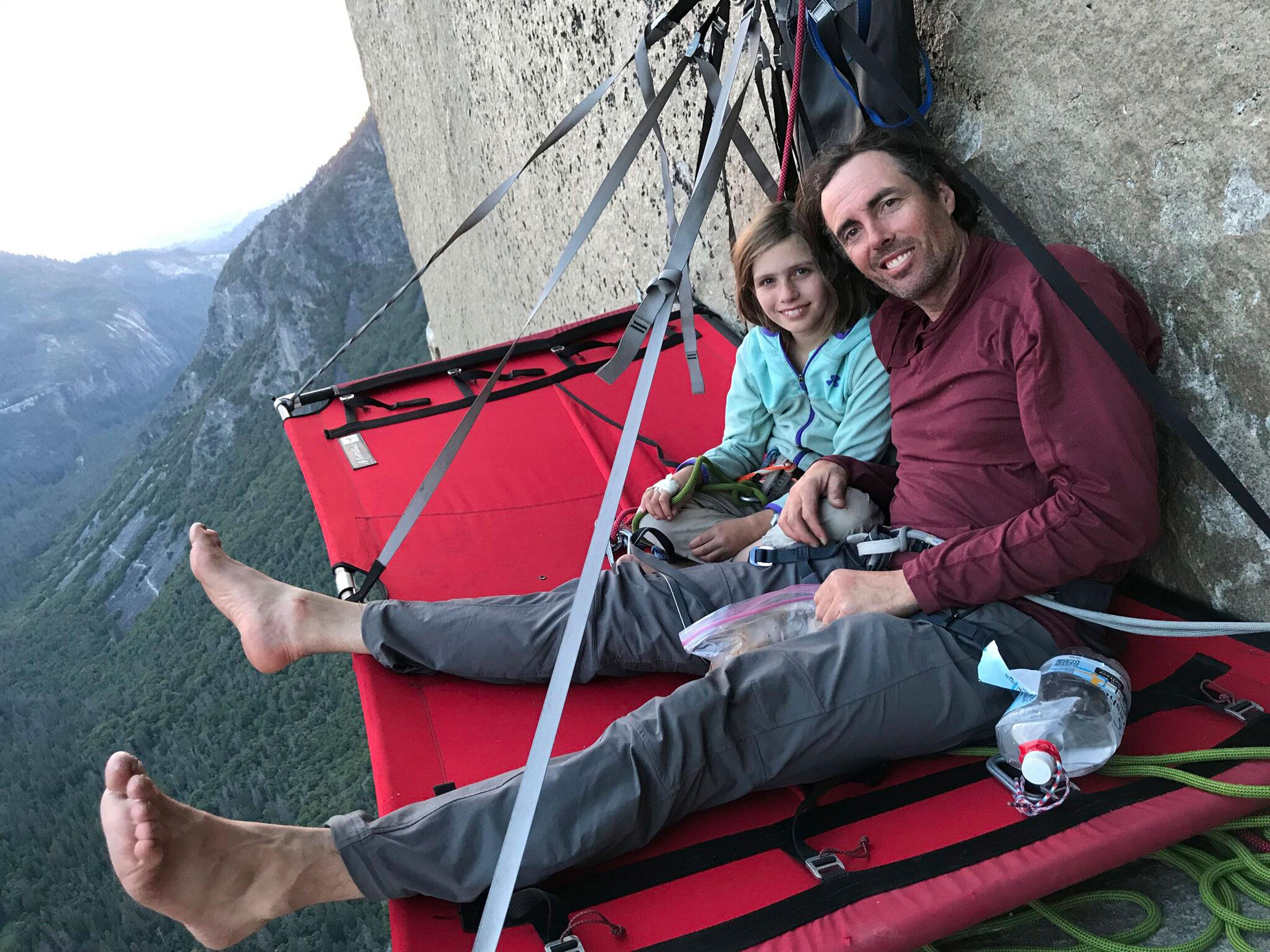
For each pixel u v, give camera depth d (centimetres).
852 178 153
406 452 276
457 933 125
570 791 127
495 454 273
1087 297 132
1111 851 118
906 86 177
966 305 153
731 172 318
